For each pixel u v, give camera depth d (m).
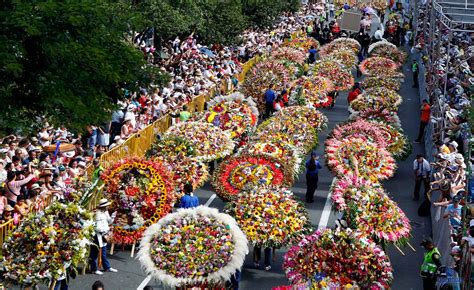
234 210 25.36
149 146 36.84
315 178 32.50
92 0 27.20
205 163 32.88
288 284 25.02
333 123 46.50
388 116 39.66
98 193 27.48
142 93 38.12
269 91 46.28
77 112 25.98
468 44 51.41
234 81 53.62
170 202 27.08
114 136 36.56
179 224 22.84
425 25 58.41
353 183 26.59
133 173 27.28
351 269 21.75
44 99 25.92
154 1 49.69
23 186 26.14
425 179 32.25
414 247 28.45
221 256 22.31
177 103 41.88
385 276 21.78
